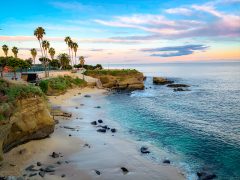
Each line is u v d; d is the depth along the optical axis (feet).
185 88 329.93
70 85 286.46
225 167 83.61
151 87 354.33
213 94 272.72
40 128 95.91
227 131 126.31
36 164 77.10
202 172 77.82
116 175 74.95
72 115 153.79
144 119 152.05
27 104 91.25
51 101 196.24
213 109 186.09
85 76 357.00
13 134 83.05
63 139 102.78
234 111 177.27
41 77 287.69
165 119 152.66
